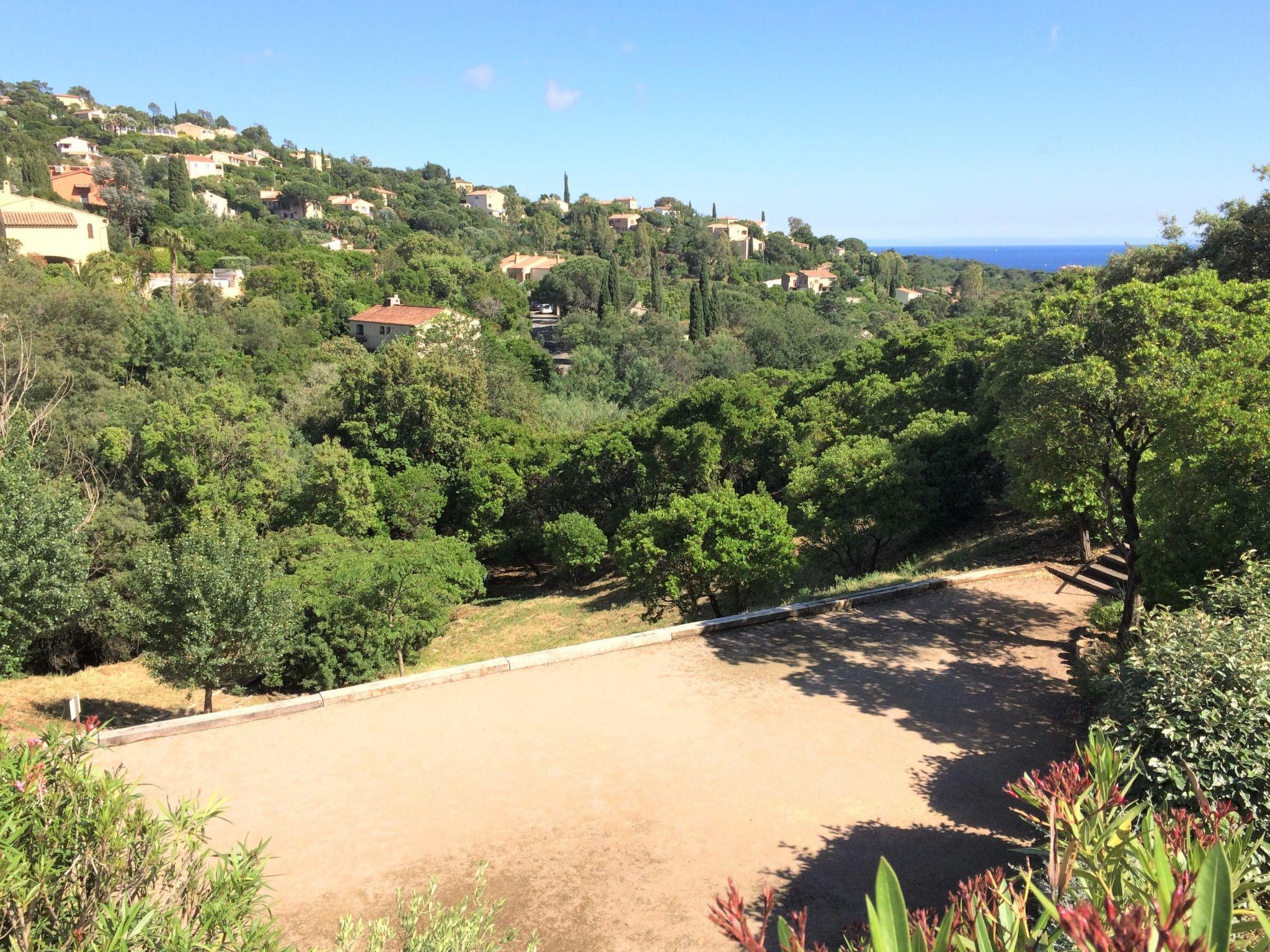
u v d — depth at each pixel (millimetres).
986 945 2205
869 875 5531
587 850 5859
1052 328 9078
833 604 11383
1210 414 7664
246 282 71938
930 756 7246
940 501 19641
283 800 6582
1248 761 4402
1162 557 8117
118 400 29484
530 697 8586
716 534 17219
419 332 53625
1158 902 2105
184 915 3135
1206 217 21047
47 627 14250
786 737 7633
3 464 14086
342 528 28156
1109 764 3322
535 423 45906
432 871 5621
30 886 2838
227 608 13383
